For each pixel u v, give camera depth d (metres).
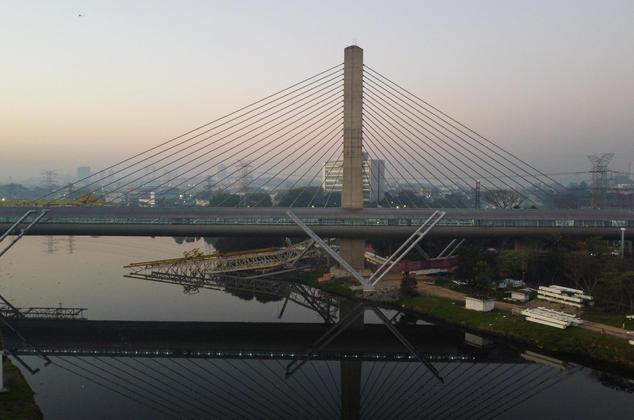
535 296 94.12
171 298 110.75
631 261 92.62
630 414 51.78
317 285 119.00
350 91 127.31
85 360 71.94
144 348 77.44
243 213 118.50
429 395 58.56
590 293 89.44
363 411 54.19
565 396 56.81
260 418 51.69
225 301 108.56
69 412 53.03
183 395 58.78
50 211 115.25
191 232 116.81
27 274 134.75
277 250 143.12
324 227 115.81
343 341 80.62
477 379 63.38
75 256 170.38
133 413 52.97
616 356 63.66
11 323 90.25
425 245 138.12
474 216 116.31
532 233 114.88
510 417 51.53
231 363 71.06
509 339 75.62
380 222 115.56
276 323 91.44
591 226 115.75
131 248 198.50
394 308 98.81
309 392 59.94
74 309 99.25
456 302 93.19
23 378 60.94
